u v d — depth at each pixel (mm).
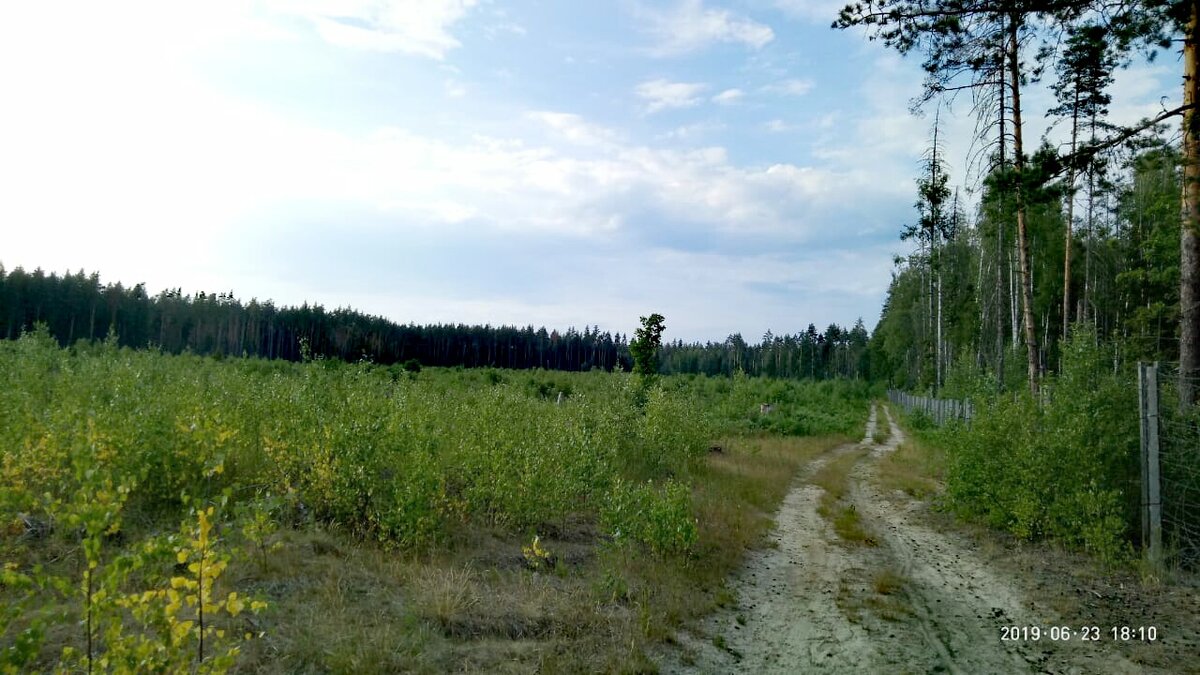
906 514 12969
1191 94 9453
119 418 7609
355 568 6324
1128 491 9352
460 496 8914
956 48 11570
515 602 6273
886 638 6582
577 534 9375
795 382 61031
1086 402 9883
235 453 8203
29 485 6457
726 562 8875
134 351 22453
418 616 5574
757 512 12492
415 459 7922
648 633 6098
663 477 14484
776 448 23328
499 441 9805
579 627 6004
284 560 6121
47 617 3287
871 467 20781
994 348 39125
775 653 6195
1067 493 9648
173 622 3398
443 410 12312
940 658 6113
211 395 10406
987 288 38938
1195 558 8258
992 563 9250
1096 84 18484
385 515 7262
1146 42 9680
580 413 14844
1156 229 18750
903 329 58906
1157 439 8484
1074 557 9109
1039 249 37688
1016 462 10453
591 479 10336
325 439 7816
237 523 6090
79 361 15672
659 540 8250
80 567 5246
